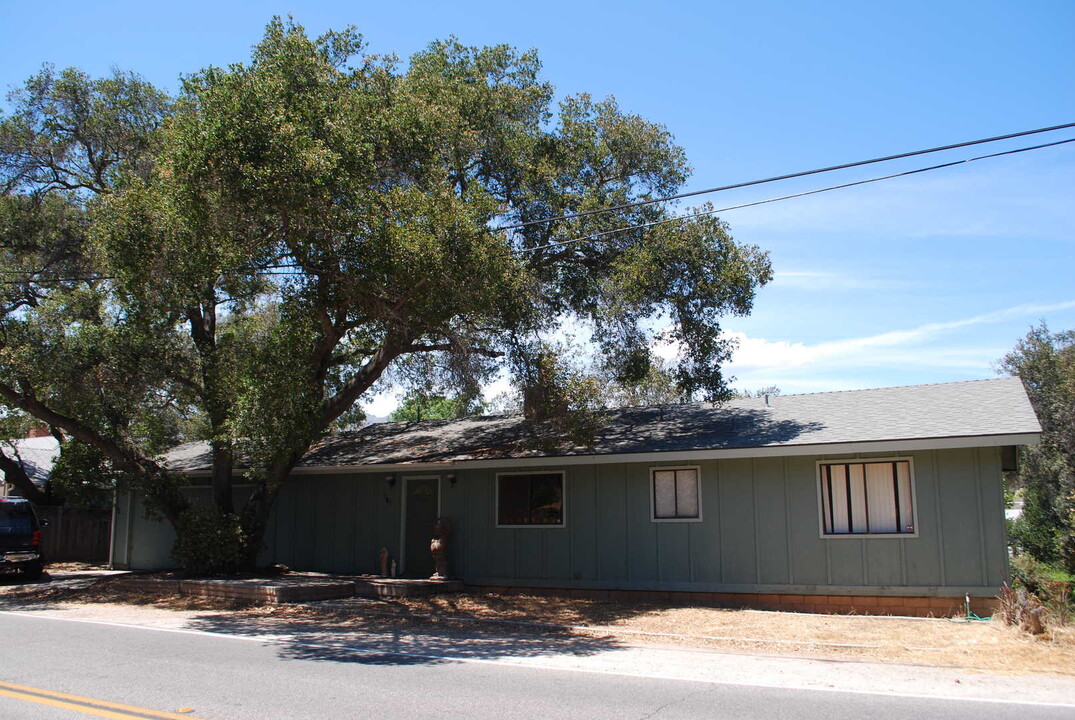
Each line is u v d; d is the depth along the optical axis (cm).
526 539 1748
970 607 1341
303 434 1535
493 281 1382
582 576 1672
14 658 957
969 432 1348
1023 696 775
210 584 1584
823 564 1459
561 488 1731
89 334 1667
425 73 1750
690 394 1811
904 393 1686
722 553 1545
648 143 1902
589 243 1817
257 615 1381
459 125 1653
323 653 1005
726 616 1360
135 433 2056
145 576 1839
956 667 932
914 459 1419
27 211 2198
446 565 1752
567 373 1594
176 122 1338
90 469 2189
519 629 1242
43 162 2244
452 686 803
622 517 1653
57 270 2150
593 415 1595
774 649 1070
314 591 1545
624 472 1669
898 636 1148
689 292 1686
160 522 2225
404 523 1931
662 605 1513
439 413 3988
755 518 1527
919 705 734
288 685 801
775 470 1523
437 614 1391
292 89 1323
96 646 1053
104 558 2619
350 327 1605
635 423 1841
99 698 736
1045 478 2705
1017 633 1095
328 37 1574
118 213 1425
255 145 1228
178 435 2838
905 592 1390
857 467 1462
